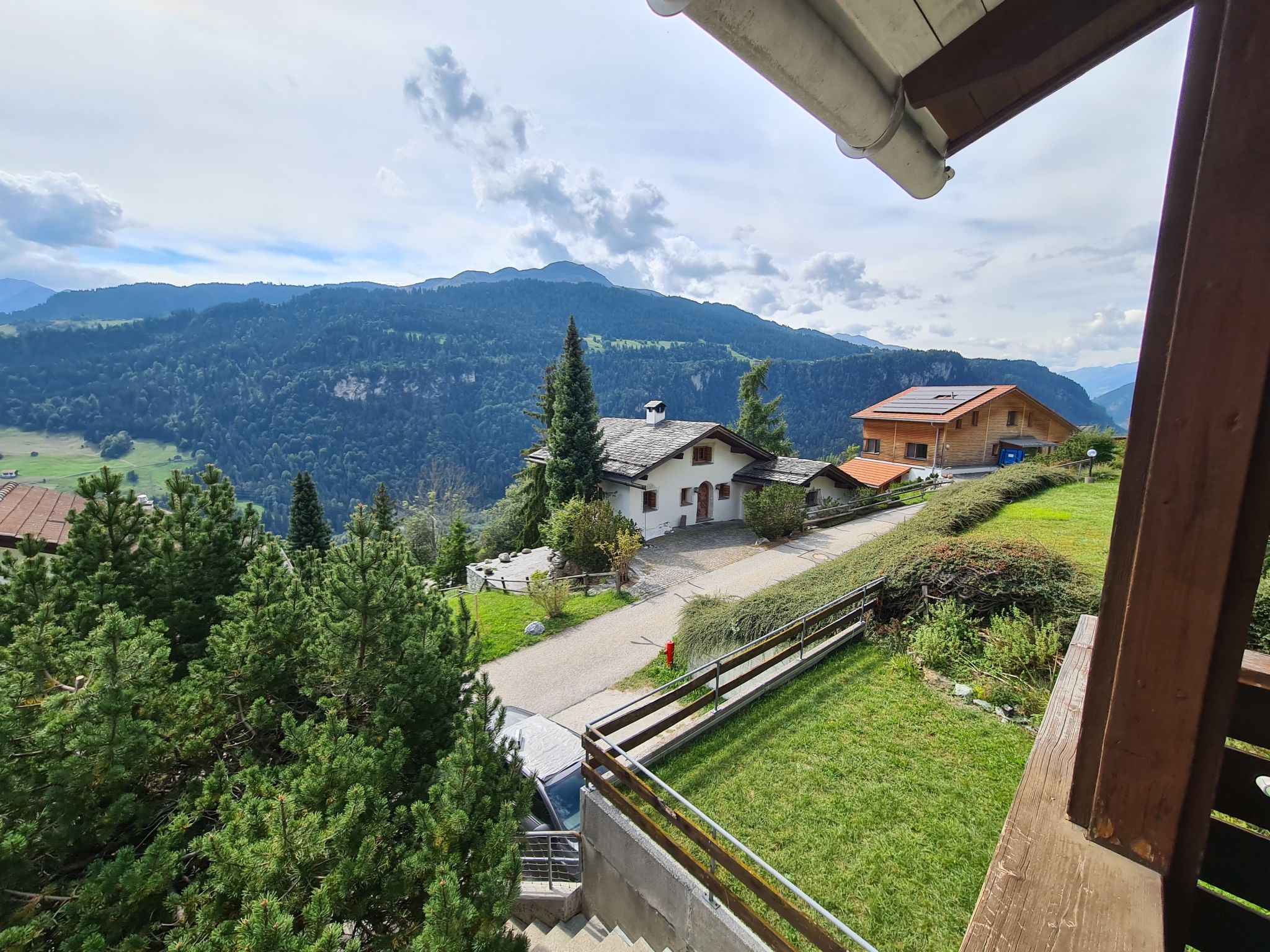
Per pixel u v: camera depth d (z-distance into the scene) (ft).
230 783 15.28
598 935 17.74
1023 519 47.67
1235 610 3.87
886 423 109.29
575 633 47.24
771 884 15.48
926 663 26.37
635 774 18.17
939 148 7.72
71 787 13.70
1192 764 4.22
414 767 19.47
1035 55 5.48
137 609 21.52
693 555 66.13
